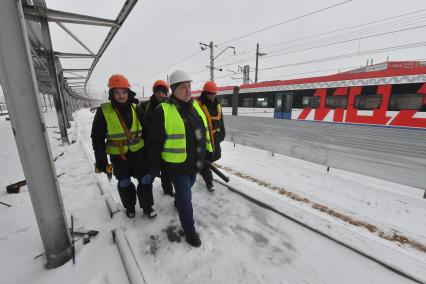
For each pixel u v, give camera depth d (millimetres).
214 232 2045
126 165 2072
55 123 14797
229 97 12234
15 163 4887
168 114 1674
